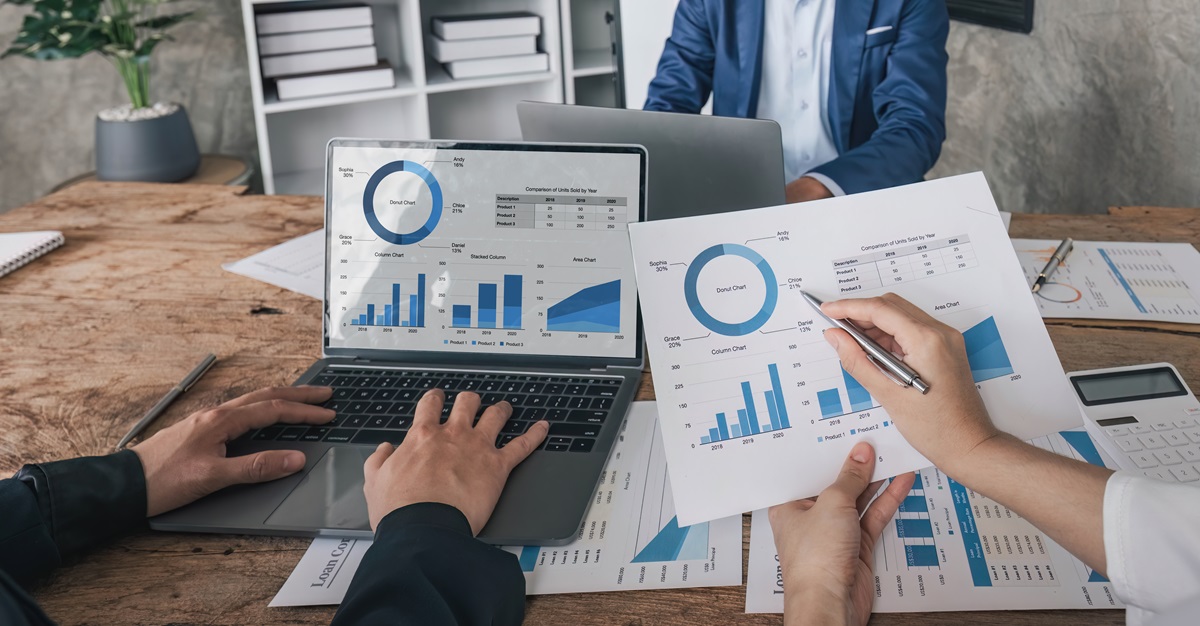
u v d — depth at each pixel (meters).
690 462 0.71
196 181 2.64
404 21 2.92
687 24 1.94
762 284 0.75
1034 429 0.72
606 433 0.85
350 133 3.23
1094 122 2.08
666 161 1.16
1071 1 2.11
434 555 0.62
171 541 0.75
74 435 0.91
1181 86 1.81
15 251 1.34
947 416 0.64
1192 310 1.05
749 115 1.93
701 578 0.68
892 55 1.79
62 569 0.72
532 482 0.78
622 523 0.74
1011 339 0.74
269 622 0.66
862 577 0.65
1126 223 1.29
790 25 1.86
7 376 1.03
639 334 0.97
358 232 1.01
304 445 0.85
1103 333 1.01
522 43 2.91
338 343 1.02
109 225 1.48
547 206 0.98
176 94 2.96
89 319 1.17
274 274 1.29
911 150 1.56
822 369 0.74
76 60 2.81
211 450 0.80
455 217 1.00
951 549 0.69
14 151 2.85
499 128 3.37
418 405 0.84
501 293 0.99
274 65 2.71
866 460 0.71
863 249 0.76
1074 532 0.58
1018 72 2.35
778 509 0.71
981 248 0.77
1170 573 0.54
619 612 0.65
